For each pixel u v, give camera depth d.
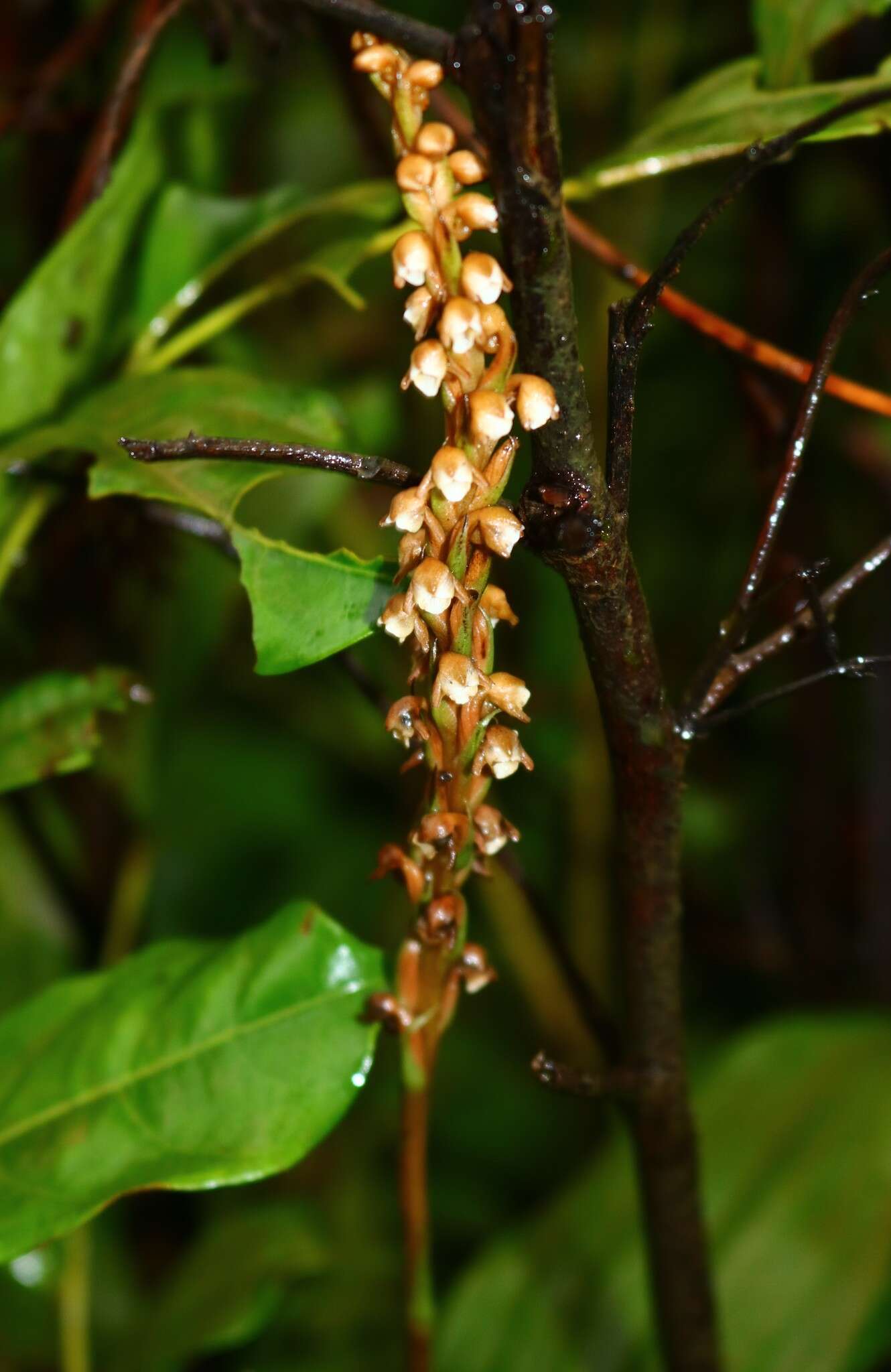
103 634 0.97
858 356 1.20
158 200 0.83
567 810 1.33
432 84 0.69
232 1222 0.94
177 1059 0.75
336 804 1.45
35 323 0.82
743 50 1.26
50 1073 0.76
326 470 0.71
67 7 0.99
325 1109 0.75
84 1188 0.75
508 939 1.28
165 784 1.35
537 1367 0.91
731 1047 1.00
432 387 0.68
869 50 0.92
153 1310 0.93
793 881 1.38
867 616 1.26
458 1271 1.27
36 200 1.00
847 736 1.32
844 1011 1.01
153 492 0.74
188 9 0.86
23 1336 0.91
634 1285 0.91
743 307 1.30
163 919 1.36
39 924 0.99
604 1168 0.97
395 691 1.23
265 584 0.73
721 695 0.73
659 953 0.76
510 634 1.28
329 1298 1.16
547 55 0.68
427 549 0.69
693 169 1.34
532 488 0.70
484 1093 1.37
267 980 0.75
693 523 1.41
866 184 1.18
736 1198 0.91
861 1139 0.92
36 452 0.77
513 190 0.68
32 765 0.80
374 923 1.39
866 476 1.19
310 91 1.24
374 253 0.81
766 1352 0.89
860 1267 0.90
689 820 1.40
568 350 0.69
